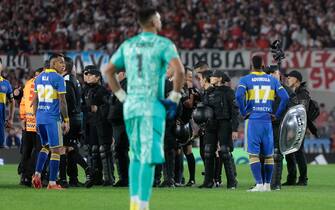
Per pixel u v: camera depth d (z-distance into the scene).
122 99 26.28
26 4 103.12
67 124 39.69
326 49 92.00
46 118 39.19
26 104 42.94
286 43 97.62
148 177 25.19
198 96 42.50
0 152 73.19
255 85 38.19
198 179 50.78
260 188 39.19
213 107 41.00
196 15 101.94
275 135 40.84
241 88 38.12
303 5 102.94
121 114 40.34
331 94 91.62
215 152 41.81
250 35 98.50
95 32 99.94
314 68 91.81
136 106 25.39
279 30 98.62
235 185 41.47
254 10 102.50
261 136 38.53
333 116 88.88
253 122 38.44
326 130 87.81
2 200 34.06
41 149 40.66
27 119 42.88
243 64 91.00
